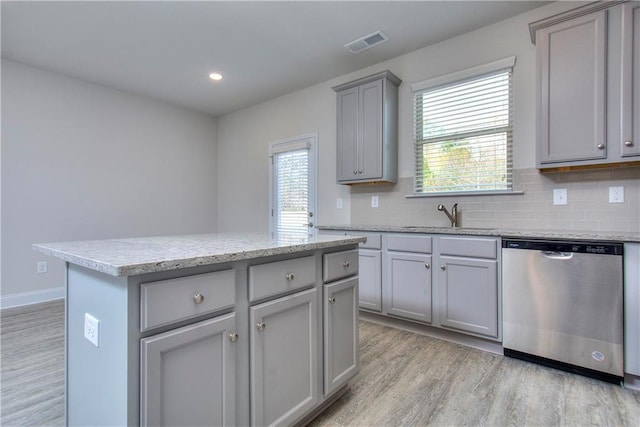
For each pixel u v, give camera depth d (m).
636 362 1.79
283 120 4.36
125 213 4.23
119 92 4.16
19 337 2.59
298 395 1.46
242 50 3.17
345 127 3.36
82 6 2.49
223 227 5.16
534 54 2.58
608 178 2.29
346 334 1.74
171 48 3.13
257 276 1.28
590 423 1.54
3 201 3.34
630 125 1.97
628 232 2.12
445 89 3.05
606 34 2.03
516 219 2.64
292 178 4.27
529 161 2.59
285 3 2.46
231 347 1.19
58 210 3.68
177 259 1.00
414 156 3.21
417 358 2.23
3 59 3.31
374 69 3.49
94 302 1.13
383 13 2.60
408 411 1.65
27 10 2.53
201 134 5.07
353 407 1.68
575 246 1.94
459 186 2.97
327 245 1.55
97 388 1.11
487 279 2.27
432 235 2.53
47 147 3.60
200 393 1.10
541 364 2.11
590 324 1.90
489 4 2.50
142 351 0.95
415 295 2.62
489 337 2.28
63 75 3.71
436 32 2.87
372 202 3.49
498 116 2.77
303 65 3.49
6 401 1.73
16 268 3.42
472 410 1.65
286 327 1.41
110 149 4.09
